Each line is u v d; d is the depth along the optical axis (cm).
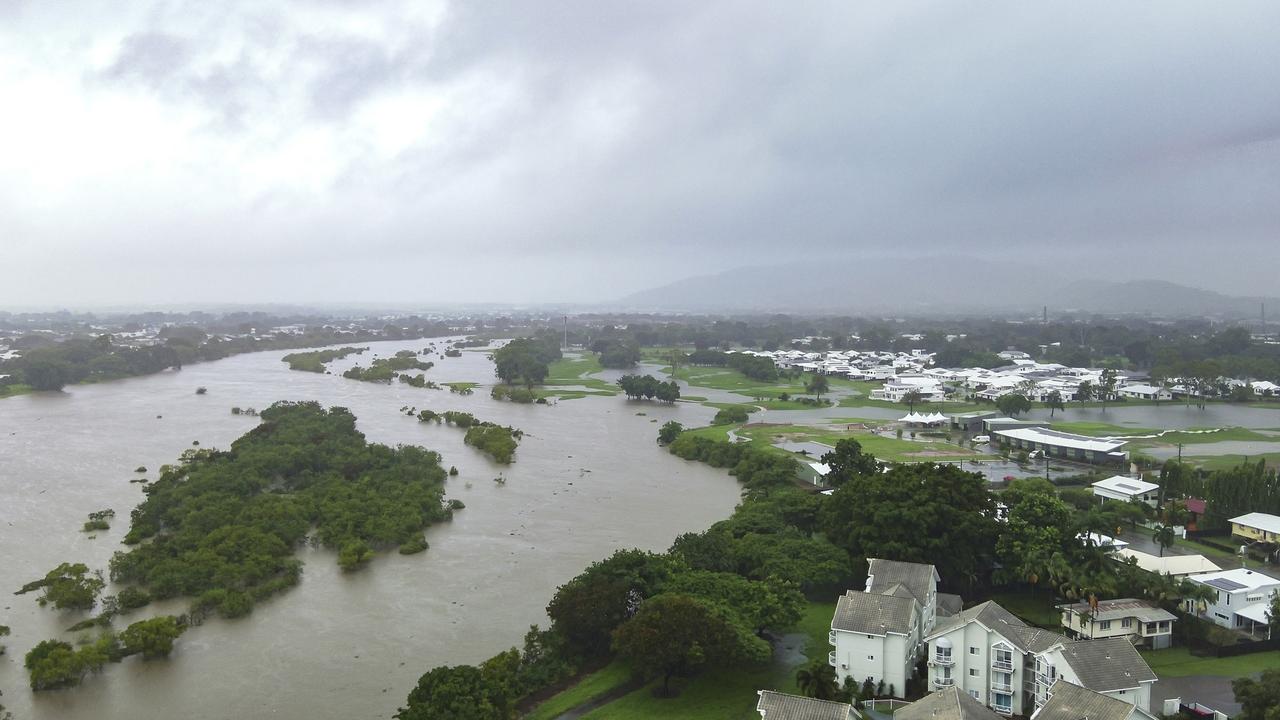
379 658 9556
